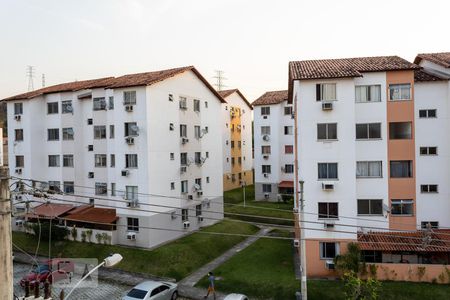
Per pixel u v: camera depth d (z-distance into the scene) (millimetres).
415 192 25406
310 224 24422
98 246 29891
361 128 25562
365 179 25500
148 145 29922
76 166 36656
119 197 30922
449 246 22359
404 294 20938
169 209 31969
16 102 37688
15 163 37844
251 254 29344
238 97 61969
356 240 23938
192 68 35562
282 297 21578
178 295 22594
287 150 52375
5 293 7461
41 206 36188
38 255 29688
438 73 27062
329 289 21656
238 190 58594
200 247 30156
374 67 25547
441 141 25531
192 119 35938
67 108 36688
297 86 26172
